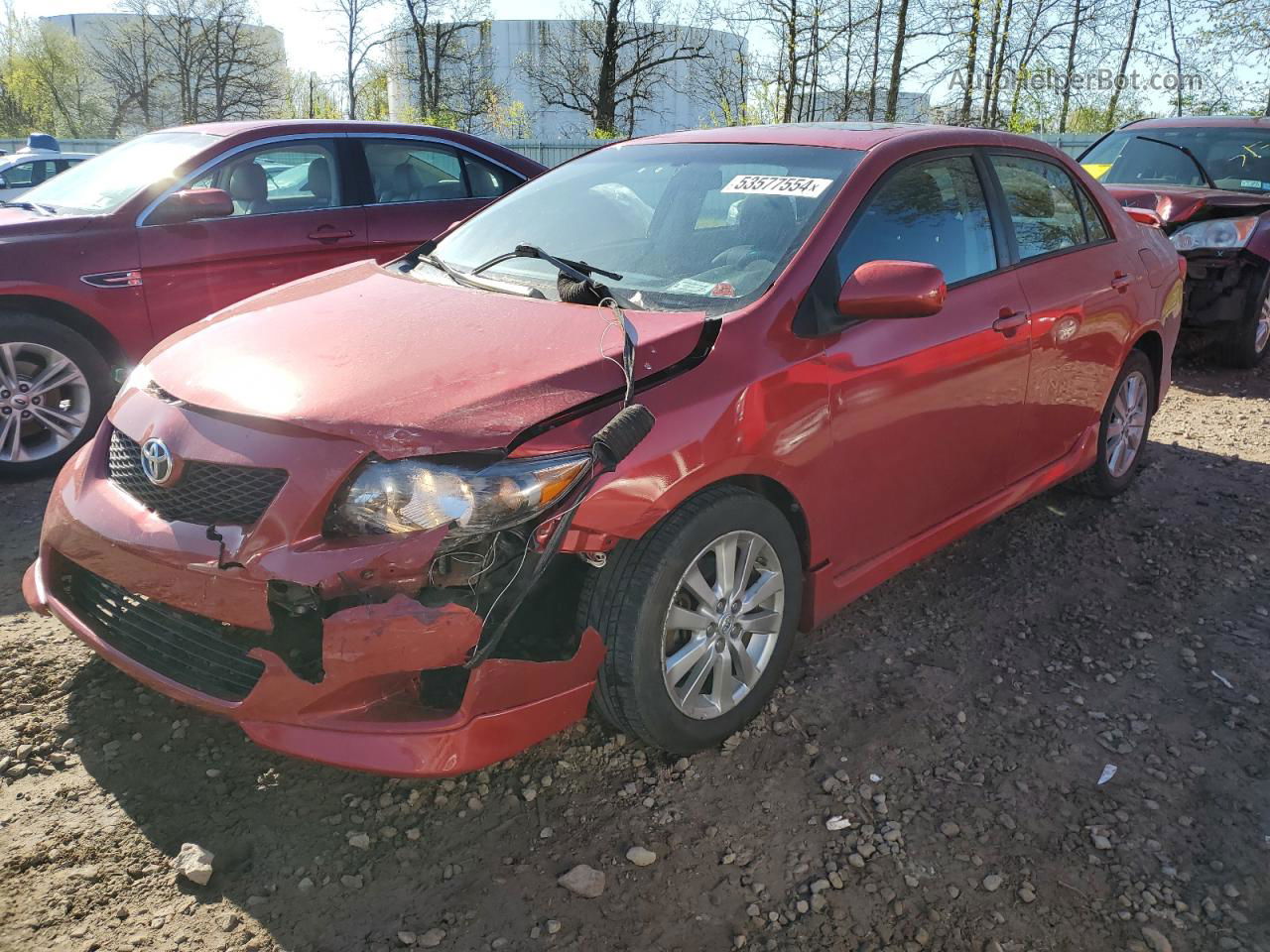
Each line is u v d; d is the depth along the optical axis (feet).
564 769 9.05
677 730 8.82
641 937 7.27
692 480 8.24
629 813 8.52
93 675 10.05
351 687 7.39
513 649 8.27
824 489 9.60
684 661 8.74
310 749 7.43
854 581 10.40
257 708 7.54
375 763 7.38
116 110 140.26
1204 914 7.62
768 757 9.32
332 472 7.29
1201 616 12.24
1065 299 12.69
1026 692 10.53
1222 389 23.18
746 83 76.43
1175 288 15.88
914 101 73.51
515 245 11.54
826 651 11.21
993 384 11.52
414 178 20.02
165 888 7.50
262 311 9.85
